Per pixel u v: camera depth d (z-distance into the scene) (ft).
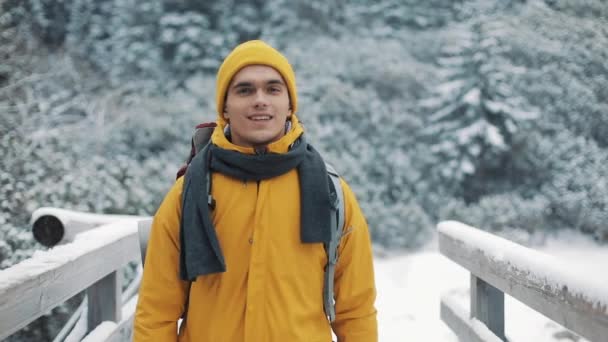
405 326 15.03
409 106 43.62
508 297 15.56
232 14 54.03
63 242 10.62
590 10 45.03
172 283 4.60
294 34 51.83
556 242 34.88
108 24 54.90
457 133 38.86
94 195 19.04
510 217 35.24
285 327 4.36
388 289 20.98
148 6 51.90
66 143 22.68
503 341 7.63
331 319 4.61
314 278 4.55
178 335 4.76
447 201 37.50
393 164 38.75
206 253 4.29
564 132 39.65
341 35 51.88
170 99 43.34
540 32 42.75
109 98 41.81
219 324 4.42
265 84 4.50
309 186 4.50
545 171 38.58
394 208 34.19
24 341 12.90
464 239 8.32
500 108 38.60
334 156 36.01
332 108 41.22
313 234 4.42
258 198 4.44
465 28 43.50
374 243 32.55
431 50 49.44
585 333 4.78
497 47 41.14
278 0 52.95
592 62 41.98
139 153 38.68
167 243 4.60
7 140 17.53
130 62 49.93
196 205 4.38
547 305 5.51
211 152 4.61
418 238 32.91
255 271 4.38
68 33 51.42
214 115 41.14
